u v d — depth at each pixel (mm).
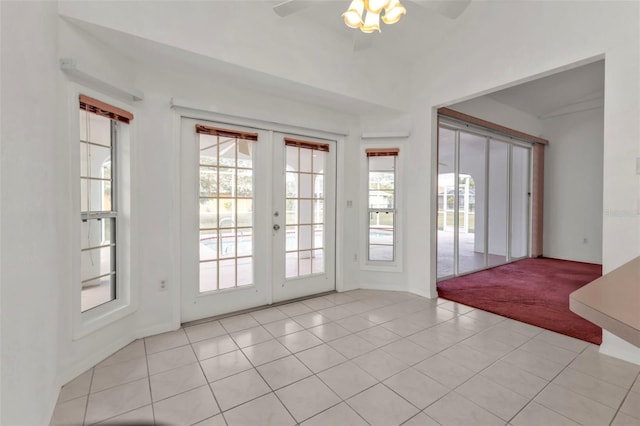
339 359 2232
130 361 2195
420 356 2275
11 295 1142
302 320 2975
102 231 2391
